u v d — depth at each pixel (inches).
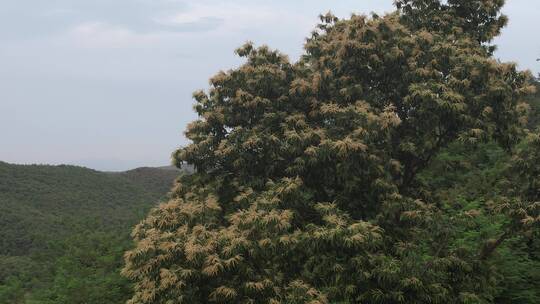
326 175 371.2
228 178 395.5
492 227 454.0
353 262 306.7
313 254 315.6
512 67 378.0
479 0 441.4
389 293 315.9
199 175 400.5
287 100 395.2
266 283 286.0
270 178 379.9
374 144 371.6
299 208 359.3
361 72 392.8
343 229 298.7
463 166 449.7
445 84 360.8
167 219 324.8
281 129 377.1
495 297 423.5
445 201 494.9
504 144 399.9
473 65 366.9
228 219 336.8
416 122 371.2
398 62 381.7
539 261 461.4
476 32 443.8
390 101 394.6
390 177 366.9
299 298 283.6
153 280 289.9
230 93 401.4
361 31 376.5
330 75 380.2
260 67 391.5
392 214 348.2
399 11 454.9
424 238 357.1
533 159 357.7
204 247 277.7
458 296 335.9
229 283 286.0
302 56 438.6
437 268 330.0
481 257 381.4
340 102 386.0
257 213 300.5
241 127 375.2
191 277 277.9
